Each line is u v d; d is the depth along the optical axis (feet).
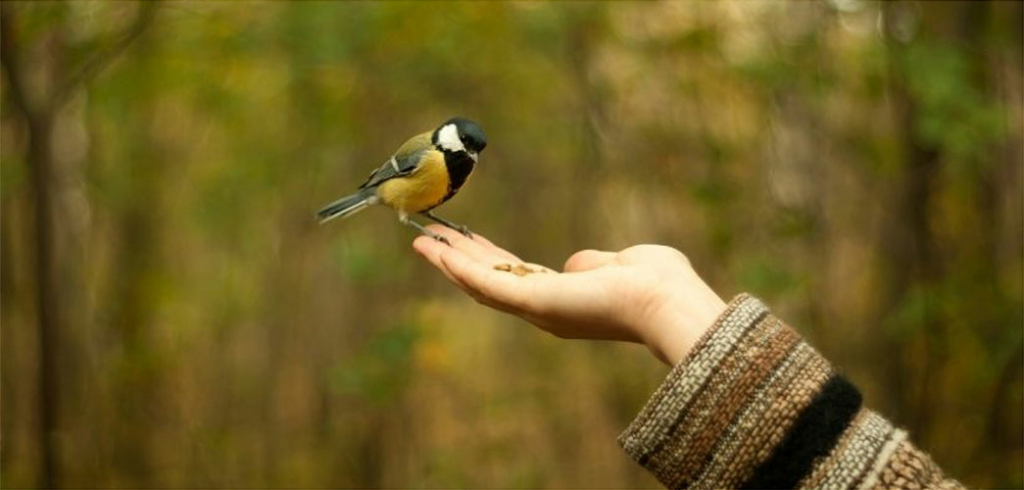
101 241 35.27
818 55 24.50
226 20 27.61
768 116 26.55
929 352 23.71
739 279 24.50
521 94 31.58
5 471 28.02
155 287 35.09
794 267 25.81
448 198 16.74
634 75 28.17
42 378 25.45
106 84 28.25
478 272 9.15
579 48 28.19
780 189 26.63
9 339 28.50
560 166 36.60
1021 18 22.75
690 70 27.27
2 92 26.25
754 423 6.71
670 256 8.81
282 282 38.52
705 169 28.22
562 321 8.73
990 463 23.39
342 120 30.17
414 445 36.55
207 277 40.11
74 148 32.40
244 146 34.12
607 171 30.27
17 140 25.40
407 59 28.94
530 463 34.24
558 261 36.22
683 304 7.97
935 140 21.40
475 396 36.06
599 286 8.30
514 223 37.14
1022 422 23.31
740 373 6.84
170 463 35.55
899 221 24.04
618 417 32.68
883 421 6.75
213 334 39.24
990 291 23.13
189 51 28.43
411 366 29.32
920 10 23.07
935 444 23.98
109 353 34.47
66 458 28.25
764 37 25.90
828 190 26.14
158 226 36.55
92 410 31.89
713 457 6.76
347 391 26.84
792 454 6.59
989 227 23.57
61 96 24.36
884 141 24.07
